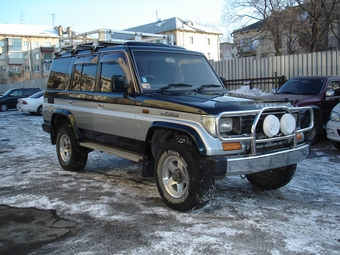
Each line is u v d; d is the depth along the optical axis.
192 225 4.17
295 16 21.58
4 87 43.69
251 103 4.56
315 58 13.55
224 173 4.12
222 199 5.14
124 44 5.57
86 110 6.26
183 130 4.36
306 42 22.53
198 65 6.10
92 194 5.43
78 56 6.76
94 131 6.16
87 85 6.36
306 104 9.45
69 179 6.35
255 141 4.34
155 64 5.55
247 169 4.25
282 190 5.58
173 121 4.57
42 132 13.16
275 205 4.89
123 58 5.50
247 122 4.42
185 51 6.10
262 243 3.70
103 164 7.56
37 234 4.03
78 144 6.66
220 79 6.26
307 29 21.78
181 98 4.79
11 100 24.67
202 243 3.70
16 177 6.57
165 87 5.32
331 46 23.92
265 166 4.39
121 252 3.55
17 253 3.60
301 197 5.25
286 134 4.68
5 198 5.32
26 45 71.50
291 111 4.82
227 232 3.97
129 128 5.32
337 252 3.52
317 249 3.58
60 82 7.21
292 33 23.25
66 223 4.32
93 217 4.48
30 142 10.84
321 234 3.94
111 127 5.70
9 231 4.13
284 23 21.78
